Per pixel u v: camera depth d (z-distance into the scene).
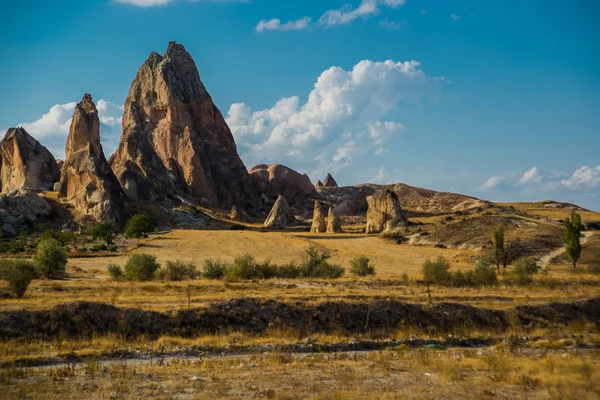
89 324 23.72
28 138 161.50
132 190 152.25
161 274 50.78
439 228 108.94
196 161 198.25
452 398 15.68
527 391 16.67
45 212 124.25
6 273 33.09
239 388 16.34
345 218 179.25
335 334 25.94
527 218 109.56
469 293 38.97
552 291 41.28
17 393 15.05
